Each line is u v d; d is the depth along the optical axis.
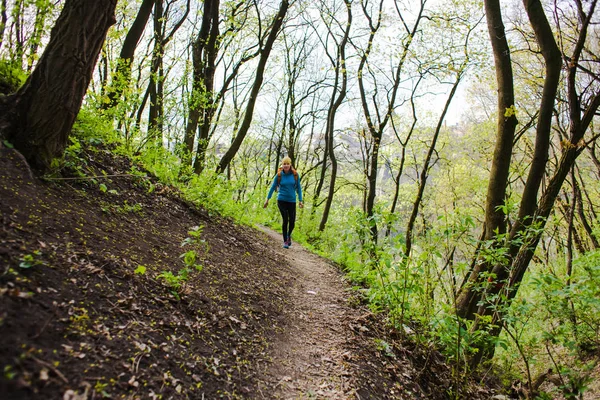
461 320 4.07
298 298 5.43
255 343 3.52
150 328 2.71
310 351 3.91
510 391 5.01
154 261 3.73
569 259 9.98
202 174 8.16
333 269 8.78
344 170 28.88
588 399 5.11
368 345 4.44
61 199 3.59
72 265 2.75
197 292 3.68
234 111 20.30
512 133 6.74
